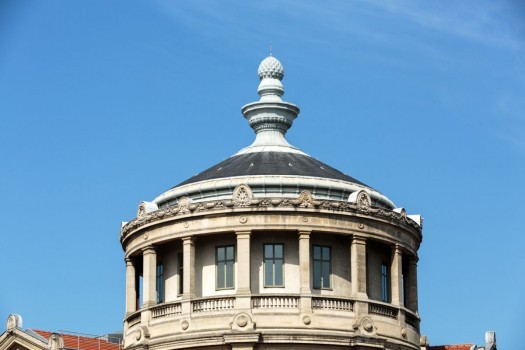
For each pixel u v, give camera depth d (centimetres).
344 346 9606
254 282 9756
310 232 9719
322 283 9825
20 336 10550
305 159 10531
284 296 9606
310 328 9569
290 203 9694
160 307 9881
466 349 10988
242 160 10425
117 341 11156
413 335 10138
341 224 9788
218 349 9575
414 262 10394
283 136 10825
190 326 9681
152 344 9819
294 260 9800
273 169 10131
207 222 9769
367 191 10181
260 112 10800
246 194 9725
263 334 9500
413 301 10319
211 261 9881
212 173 10331
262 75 10969
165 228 9950
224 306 9650
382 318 9850
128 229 10250
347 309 9725
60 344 10362
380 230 9969
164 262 10156
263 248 9812
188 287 9750
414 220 10406
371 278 10031
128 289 10300
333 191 10044
